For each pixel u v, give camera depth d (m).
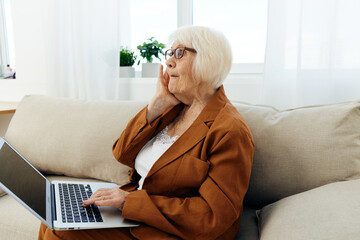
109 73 1.92
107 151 1.38
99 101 1.56
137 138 1.12
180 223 0.83
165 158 0.96
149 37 2.05
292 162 1.04
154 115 1.14
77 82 2.03
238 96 1.69
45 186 1.08
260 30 1.72
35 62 2.30
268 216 0.93
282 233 0.77
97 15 1.88
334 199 0.80
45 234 0.92
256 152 1.11
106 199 0.92
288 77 1.46
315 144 1.02
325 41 1.35
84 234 0.87
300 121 1.09
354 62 1.31
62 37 2.00
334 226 0.69
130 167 1.27
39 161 1.49
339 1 1.31
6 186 0.84
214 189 0.84
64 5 1.99
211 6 1.83
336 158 0.98
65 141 1.45
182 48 0.99
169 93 1.12
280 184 1.06
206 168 0.89
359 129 1.00
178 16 1.92
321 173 1.00
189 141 0.96
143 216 0.84
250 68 1.74
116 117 1.43
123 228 0.90
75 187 1.13
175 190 0.94
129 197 0.88
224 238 0.90
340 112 1.03
